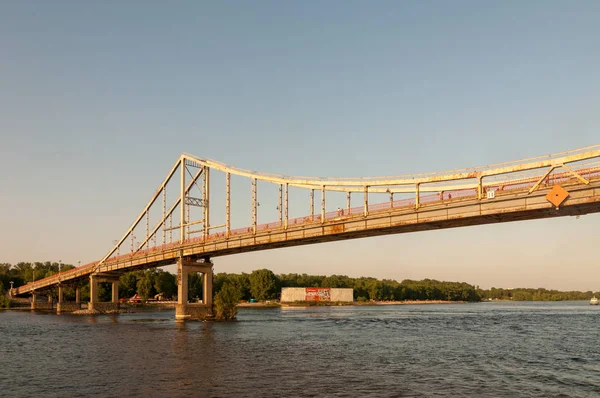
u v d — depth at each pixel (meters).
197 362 49.94
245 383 39.91
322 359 51.66
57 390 38.56
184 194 123.44
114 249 152.12
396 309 192.50
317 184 85.50
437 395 35.94
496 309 191.38
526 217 65.19
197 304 116.38
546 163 59.00
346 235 83.25
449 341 68.00
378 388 38.06
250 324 99.62
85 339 72.94
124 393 37.16
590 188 56.03
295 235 88.75
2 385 40.66
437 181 68.94
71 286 192.38
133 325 99.56
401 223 72.88
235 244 102.00
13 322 113.56
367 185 77.69
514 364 48.84
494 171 63.53
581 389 38.03
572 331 83.44
